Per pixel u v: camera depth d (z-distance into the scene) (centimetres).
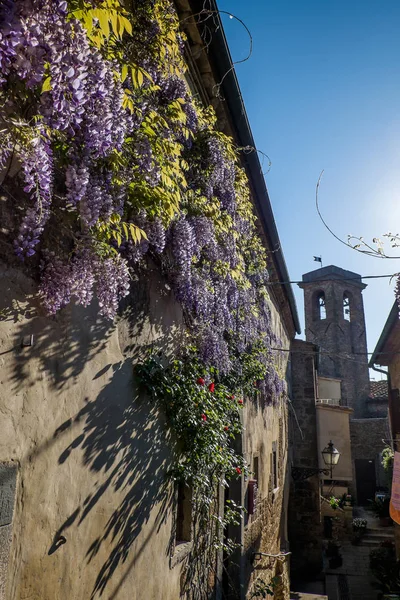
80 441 237
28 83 152
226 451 450
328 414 1503
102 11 181
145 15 281
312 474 1392
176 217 336
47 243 210
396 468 734
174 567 358
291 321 1314
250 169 595
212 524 465
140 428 304
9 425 186
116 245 263
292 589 1218
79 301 219
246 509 609
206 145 395
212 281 430
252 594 646
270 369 798
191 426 368
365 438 2527
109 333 272
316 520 1353
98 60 188
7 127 168
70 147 204
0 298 183
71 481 228
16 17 135
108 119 197
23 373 195
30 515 196
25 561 192
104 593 256
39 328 207
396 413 984
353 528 1834
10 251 188
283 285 977
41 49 148
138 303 311
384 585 1008
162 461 338
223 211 433
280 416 1085
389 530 1869
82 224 229
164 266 346
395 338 920
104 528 257
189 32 414
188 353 383
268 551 844
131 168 254
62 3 150
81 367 241
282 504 1102
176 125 327
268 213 687
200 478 382
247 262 613
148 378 308
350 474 1421
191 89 444
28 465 197
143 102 274
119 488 275
